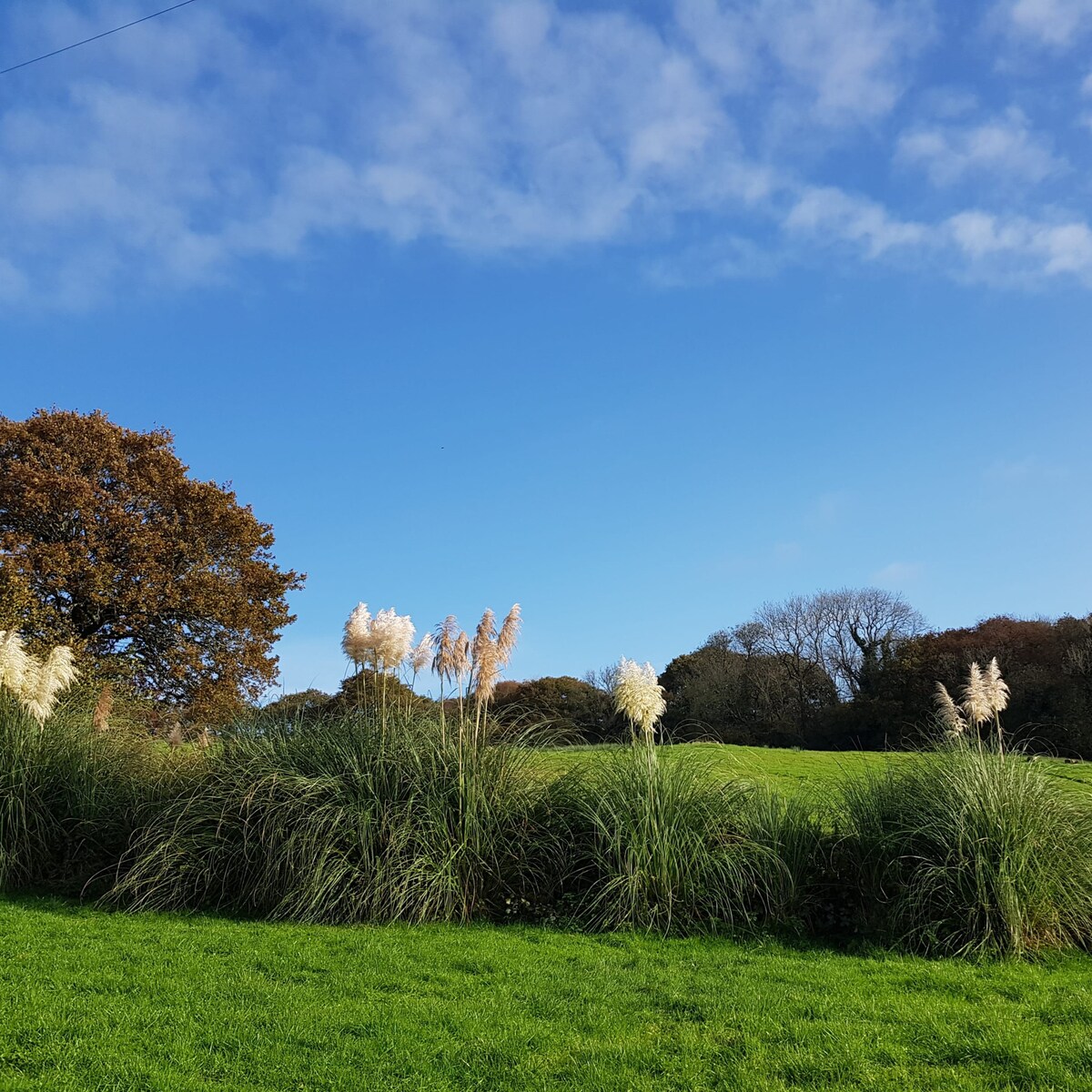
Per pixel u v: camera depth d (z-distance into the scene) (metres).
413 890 8.94
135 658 28.80
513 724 11.15
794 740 49.28
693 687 53.50
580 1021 6.02
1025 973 7.44
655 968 7.40
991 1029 5.86
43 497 27.12
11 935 7.91
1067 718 34.38
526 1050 5.40
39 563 26.78
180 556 30.25
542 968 7.29
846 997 6.62
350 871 9.16
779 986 6.93
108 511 28.39
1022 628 44.72
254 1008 6.00
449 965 7.35
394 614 11.50
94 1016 5.68
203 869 9.63
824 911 9.09
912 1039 5.73
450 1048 5.39
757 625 56.53
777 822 9.58
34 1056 5.03
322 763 10.23
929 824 8.85
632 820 9.32
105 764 11.98
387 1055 5.27
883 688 47.62
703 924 8.81
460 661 10.80
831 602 54.75
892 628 52.25
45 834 10.91
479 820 9.60
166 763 12.19
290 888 9.10
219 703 28.12
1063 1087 4.90
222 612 29.50
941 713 10.89
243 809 9.89
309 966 7.15
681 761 10.39
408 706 11.45
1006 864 8.23
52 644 25.11
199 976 6.71
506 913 9.16
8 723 11.58
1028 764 9.61
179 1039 5.37
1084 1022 6.09
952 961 7.86
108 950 7.46
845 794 10.05
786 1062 5.25
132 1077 4.79
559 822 9.81
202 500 30.38
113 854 10.85
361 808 9.46
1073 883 8.52
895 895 8.79
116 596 28.05
